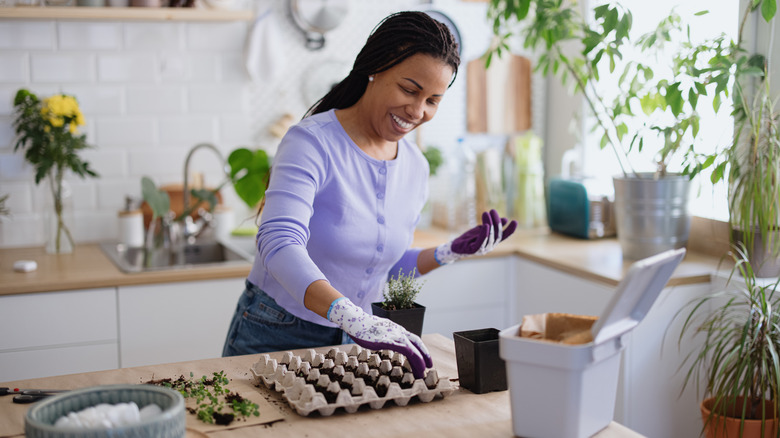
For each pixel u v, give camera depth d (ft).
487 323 10.41
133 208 10.42
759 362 6.92
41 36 10.14
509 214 12.26
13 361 8.39
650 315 8.21
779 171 7.61
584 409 3.97
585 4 11.22
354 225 5.74
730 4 8.73
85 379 4.93
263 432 4.07
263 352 6.14
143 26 10.53
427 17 5.39
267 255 4.99
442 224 11.72
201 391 4.58
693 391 8.59
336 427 4.14
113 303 8.67
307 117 6.08
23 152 10.30
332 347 5.56
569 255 9.71
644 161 10.21
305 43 11.21
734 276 8.11
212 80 10.93
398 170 6.01
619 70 10.53
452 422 4.24
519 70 12.24
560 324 4.30
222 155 11.07
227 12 10.30
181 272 8.84
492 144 12.33
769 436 7.11
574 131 11.19
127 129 10.66
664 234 8.95
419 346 4.59
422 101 5.45
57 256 9.78
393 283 5.59
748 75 8.17
